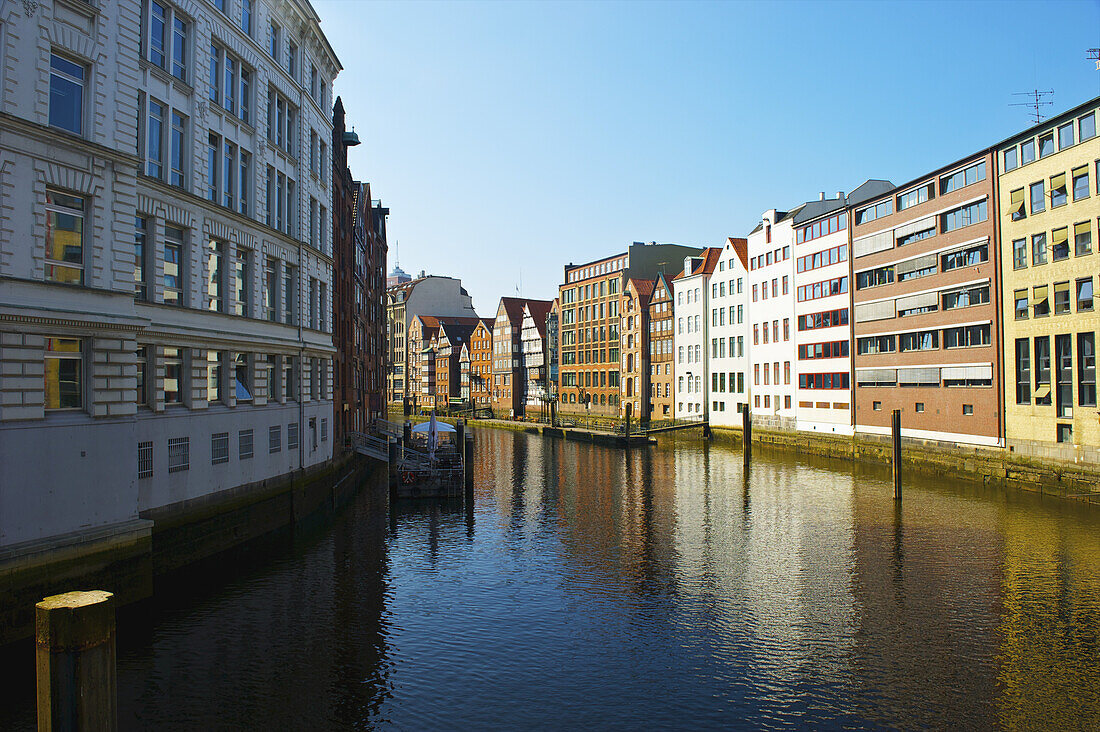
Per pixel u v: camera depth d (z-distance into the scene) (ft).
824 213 175.01
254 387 76.84
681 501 108.47
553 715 39.22
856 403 164.86
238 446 72.49
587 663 46.50
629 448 195.52
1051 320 111.96
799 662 46.80
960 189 132.98
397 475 107.96
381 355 220.43
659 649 48.98
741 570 69.15
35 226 44.14
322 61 103.60
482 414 325.42
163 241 61.41
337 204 117.70
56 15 45.57
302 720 37.78
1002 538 80.84
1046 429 112.98
